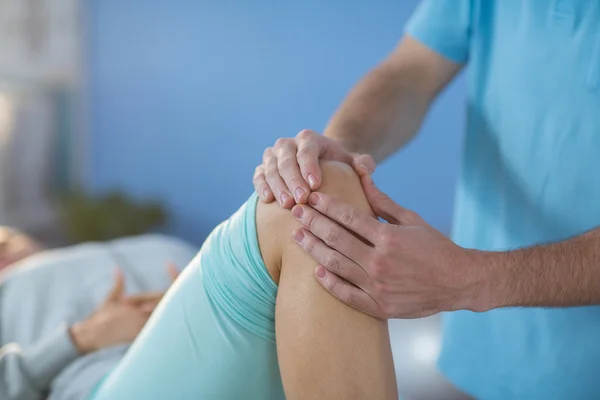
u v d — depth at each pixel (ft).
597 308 3.14
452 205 9.78
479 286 2.39
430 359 7.29
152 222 10.92
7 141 9.97
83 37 11.32
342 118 3.43
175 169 11.47
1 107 9.82
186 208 11.58
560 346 3.27
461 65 3.83
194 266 2.67
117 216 10.52
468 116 3.72
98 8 11.28
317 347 2.24
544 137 3.18
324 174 2.51
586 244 2.56
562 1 3.05
